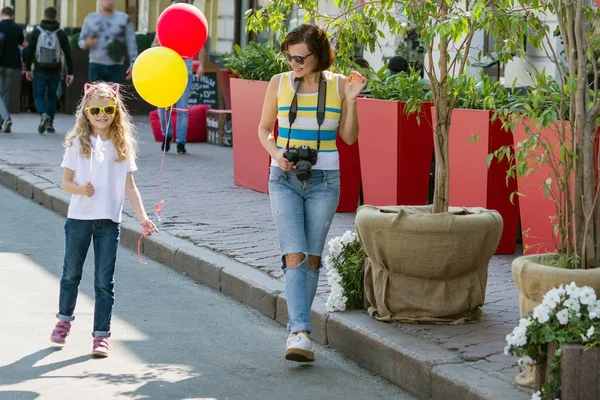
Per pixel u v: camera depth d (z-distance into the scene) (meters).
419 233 8.22
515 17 7.80
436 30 7.52
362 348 8.14
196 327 9.30
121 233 13.30
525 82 15.98
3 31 25.06
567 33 7.27
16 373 7.73
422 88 12.72
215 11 29.55
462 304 8.45
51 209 16.03
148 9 33.75
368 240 8.47
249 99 16.30
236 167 16.92
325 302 9.13
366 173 13.41
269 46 16.95
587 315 6.34
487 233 8.39
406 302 8.45
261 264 10.85
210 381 7.68
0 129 25.23
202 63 21.30
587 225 7.12
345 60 9.31
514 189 11.55
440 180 8.62
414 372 7.45
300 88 8.05
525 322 6.36
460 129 11.69
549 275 6.86
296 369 8.05
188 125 23.55
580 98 7.17
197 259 11.28
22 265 11.69
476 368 7.19
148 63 8.40
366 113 13.27
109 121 8.23
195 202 15.14
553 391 6.21
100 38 22.69
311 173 7.97
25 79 30.52
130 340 8.77
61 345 8.52
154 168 18.80
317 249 8.16
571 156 7.02
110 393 7.32
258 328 9.34
